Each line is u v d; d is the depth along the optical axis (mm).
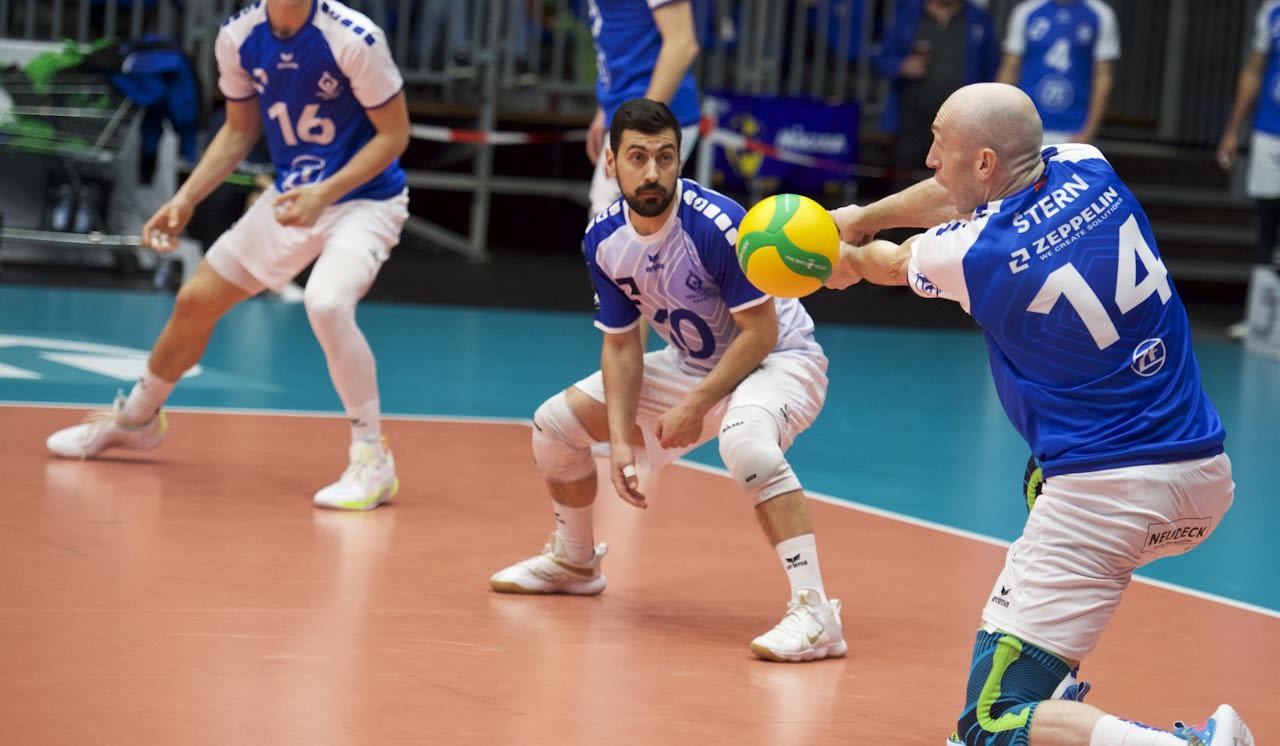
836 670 11219
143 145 30609
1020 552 8844
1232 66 44188
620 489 11711
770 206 10195
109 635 10820
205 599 11836
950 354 30656
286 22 15039
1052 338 8711
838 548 15016
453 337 27422
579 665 10906
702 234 11516
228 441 17891
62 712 9273
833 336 32031
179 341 15961
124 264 31703
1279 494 19609
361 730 9281
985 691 8680
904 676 11172
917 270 9156
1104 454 8609
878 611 12906
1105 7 32938
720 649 11547
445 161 39562
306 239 15625
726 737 9625
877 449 20656
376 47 15070
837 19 39125
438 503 15656
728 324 12023
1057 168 8969
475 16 36812
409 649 10984
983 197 9047
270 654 10641
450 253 39344
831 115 36219
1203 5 44406
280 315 28656
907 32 35750
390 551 13688
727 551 14586
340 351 15000
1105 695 11023
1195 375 8977
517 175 41875
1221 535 17031
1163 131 44719
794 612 11469
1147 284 8773
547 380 23938
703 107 35562
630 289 11820
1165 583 14594
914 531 15930
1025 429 9016
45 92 28969
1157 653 12164
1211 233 41500
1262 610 13758
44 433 17547
